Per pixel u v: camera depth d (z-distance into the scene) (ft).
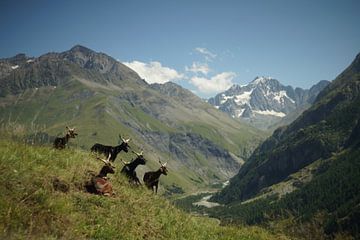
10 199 34.37
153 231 44.42
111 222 40.42
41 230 33.35
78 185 44.55
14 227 31.68
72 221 36.73
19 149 44.50
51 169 43.78
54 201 37.32
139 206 47.78
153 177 60.54
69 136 58.13
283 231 65.16
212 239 51.13
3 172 37.14
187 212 58.80
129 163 58.70
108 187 46.01
